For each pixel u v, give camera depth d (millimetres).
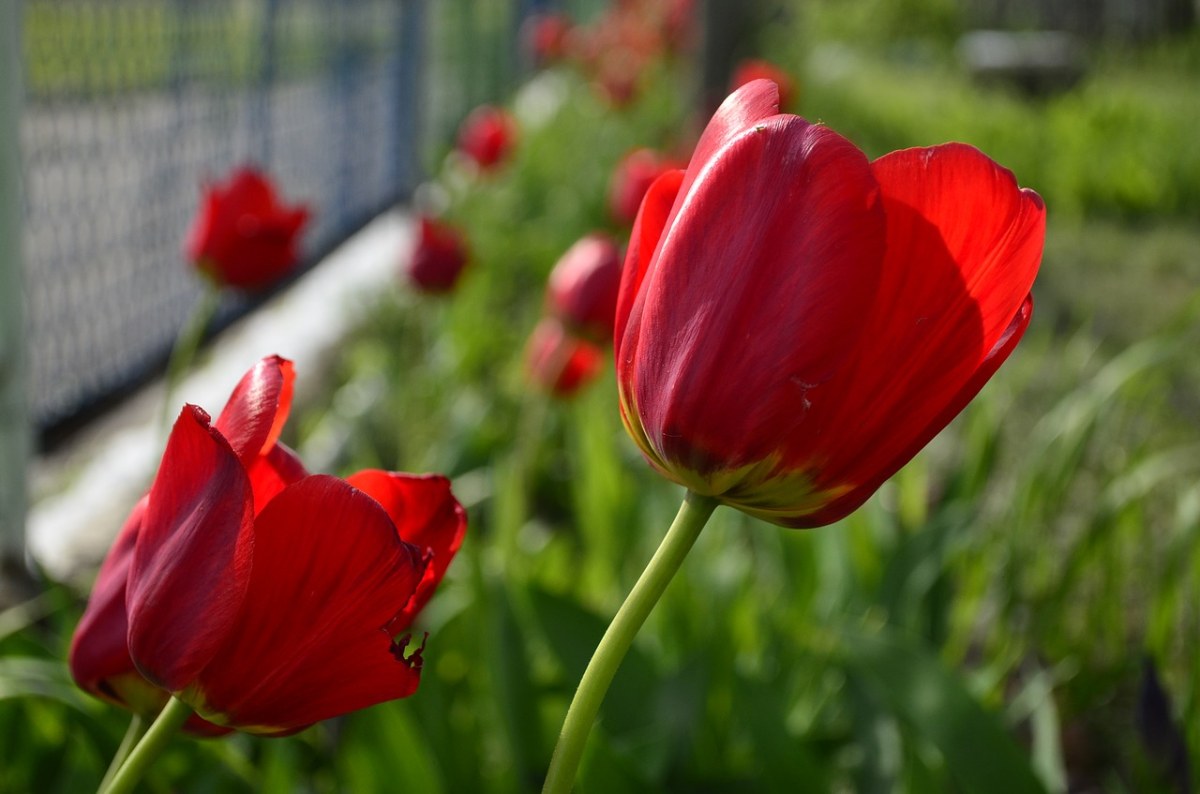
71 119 1873
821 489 368
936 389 362
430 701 728
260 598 363
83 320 1952
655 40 4172
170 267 2131
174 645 365
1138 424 1729
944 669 635
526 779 706
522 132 3861
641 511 1162
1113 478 1178
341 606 363
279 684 369
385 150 3514
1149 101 5559
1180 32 7863
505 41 5453
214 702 372
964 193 351
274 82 2512
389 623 380
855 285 352
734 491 369
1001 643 1100
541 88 5875
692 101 2811
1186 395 1877
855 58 7484
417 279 1477
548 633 751
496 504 1172
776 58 4668
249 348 2135
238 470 359
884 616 977
